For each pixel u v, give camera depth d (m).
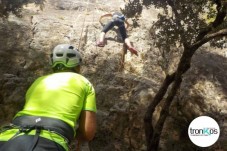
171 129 6.55
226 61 8.25
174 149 6.34
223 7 4.86
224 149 6.14
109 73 7.27
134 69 7.58
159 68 7.71
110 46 7.89
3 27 7.69
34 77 6.98
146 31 8.38
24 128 1.73
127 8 5.68
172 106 6.75
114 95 6.82
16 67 7.02
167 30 5.39
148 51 7.90
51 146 1.66
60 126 1.77
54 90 1.94
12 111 6.41
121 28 7.83
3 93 6.48
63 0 9.41
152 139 5.56
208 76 7.50
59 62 2.14
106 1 9.71
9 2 6.34
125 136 6.36
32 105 1.90
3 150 1.64
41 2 7.52
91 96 2.03
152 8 9.34
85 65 7.39
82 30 8.19
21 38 7.60
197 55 8.18
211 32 5.28
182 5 5.28
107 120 6.43
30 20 8.21
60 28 8.15
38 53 7.39
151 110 5.68
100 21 8.55
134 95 6.80
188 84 7.19
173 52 7.95
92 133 1.97
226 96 7.13
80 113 2.00
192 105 6.85
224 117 6.70
